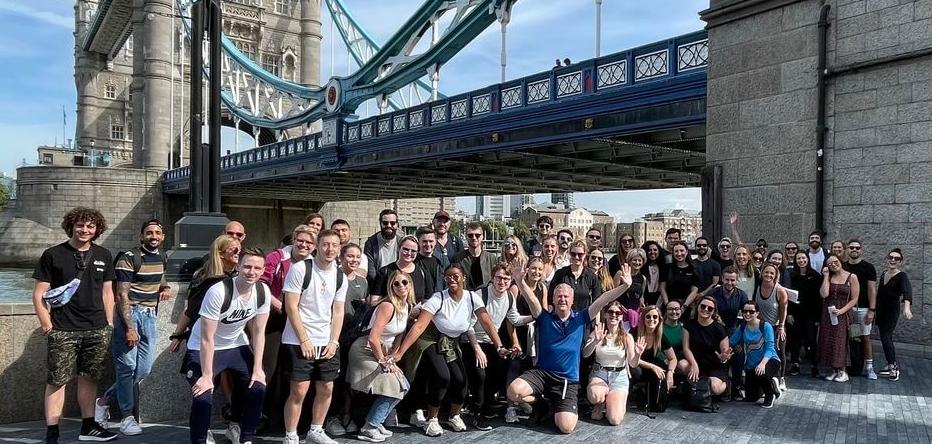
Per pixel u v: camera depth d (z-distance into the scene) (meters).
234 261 5.45
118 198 58.78
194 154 7.60
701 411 6.83
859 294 8.49
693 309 7.34
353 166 31.03
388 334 5.80
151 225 5.96
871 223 10.05
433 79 27.45
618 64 17.36
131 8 73.62
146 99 64.50
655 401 6.77
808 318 8.73
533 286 6.73
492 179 32.56
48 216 57.50
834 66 10.49
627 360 6.61
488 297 6.52
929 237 9.46
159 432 5.80
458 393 6.02
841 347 8.31
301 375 5.30
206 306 4.95
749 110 11.59
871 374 8.50
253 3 75.62
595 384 6.45
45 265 5.32
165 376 6.17
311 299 5.33
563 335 6.21
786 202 11.02
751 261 8.70
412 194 48.78
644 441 5.84
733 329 7.62
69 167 57.66
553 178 31.25
